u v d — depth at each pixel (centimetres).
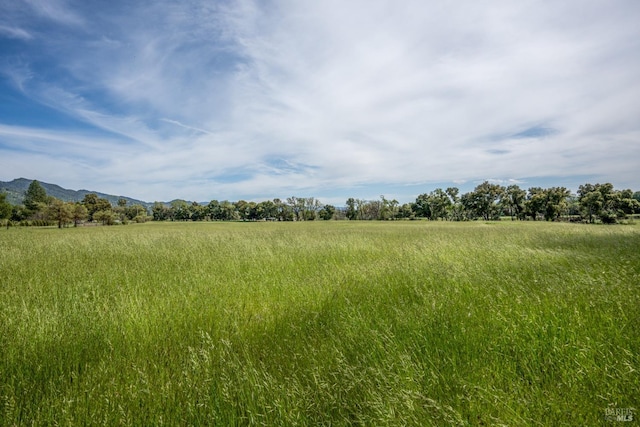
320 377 262
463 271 622
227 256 952
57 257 966
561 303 398
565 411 210
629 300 384
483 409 218
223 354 309
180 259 905
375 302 472
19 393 254
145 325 391
